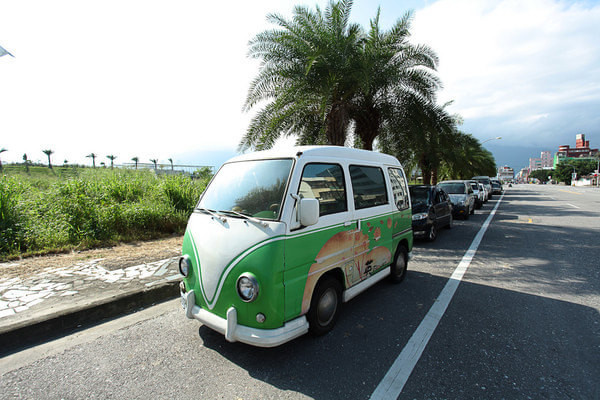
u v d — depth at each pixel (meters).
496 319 3.87
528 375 2.77
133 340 3.38
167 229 8.23
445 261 6.56
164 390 2.60
